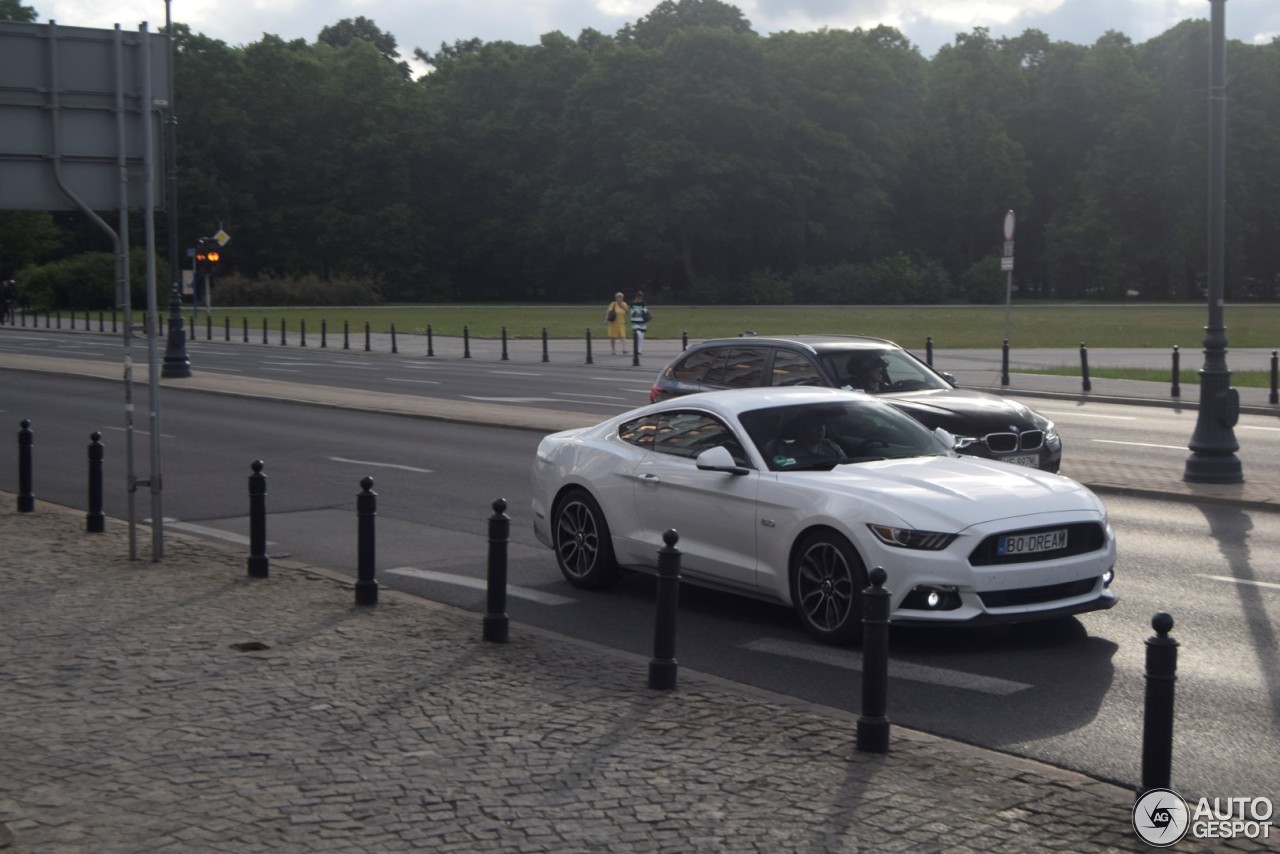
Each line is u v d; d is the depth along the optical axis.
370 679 7.27
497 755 6.01
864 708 6.12
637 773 5.78
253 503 10.07
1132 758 6.33
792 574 8.66
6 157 10.29
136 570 10.27
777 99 97.38
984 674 7.80
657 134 96.62
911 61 110.69
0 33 10.20
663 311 80.69
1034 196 118.94
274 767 5.82
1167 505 14.03
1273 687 7.45
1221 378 15.12
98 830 5.09
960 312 78.50
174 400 26.86
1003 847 4.98
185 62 103.75
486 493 15.00
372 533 9.20
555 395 27.64
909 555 7.97
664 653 7.14
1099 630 8.77
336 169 106.62
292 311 81.81
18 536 11.77
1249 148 99.38
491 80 114.25
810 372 13.91
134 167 10.70
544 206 104.00
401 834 5.07
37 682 7.14
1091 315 72.44
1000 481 8.65
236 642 8.04
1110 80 114.56
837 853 4.92
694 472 9.33
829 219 102.25
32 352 43.66
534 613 9.48
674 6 117.31
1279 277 106.81
